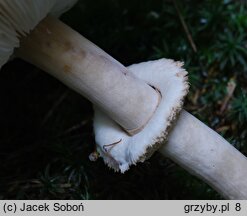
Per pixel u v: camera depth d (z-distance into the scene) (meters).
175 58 0.14
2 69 0.14
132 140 0.10
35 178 0.13
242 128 0.13
